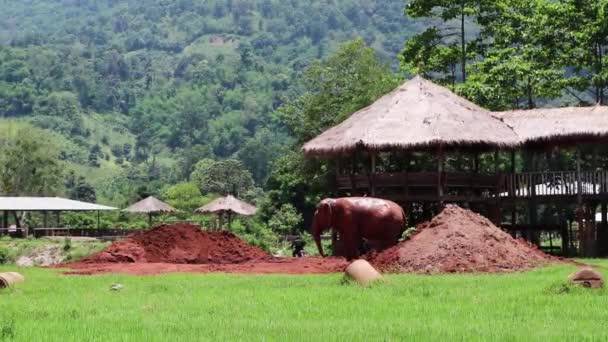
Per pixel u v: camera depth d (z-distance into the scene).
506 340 11.14
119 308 15.34
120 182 152.12
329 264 26.92
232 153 177.12
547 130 37.47
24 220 85.62
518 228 40.28
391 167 45.16
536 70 46.97
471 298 15.93
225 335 11.71
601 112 37.72
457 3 51.41
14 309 15.24
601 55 47.31
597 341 11.02
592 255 36.69
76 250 52.94
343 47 57.84
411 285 18.34
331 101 56.41
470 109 37.97
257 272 24.89
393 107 37.22
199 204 97.88
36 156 93.38
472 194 37.66
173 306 15.45
